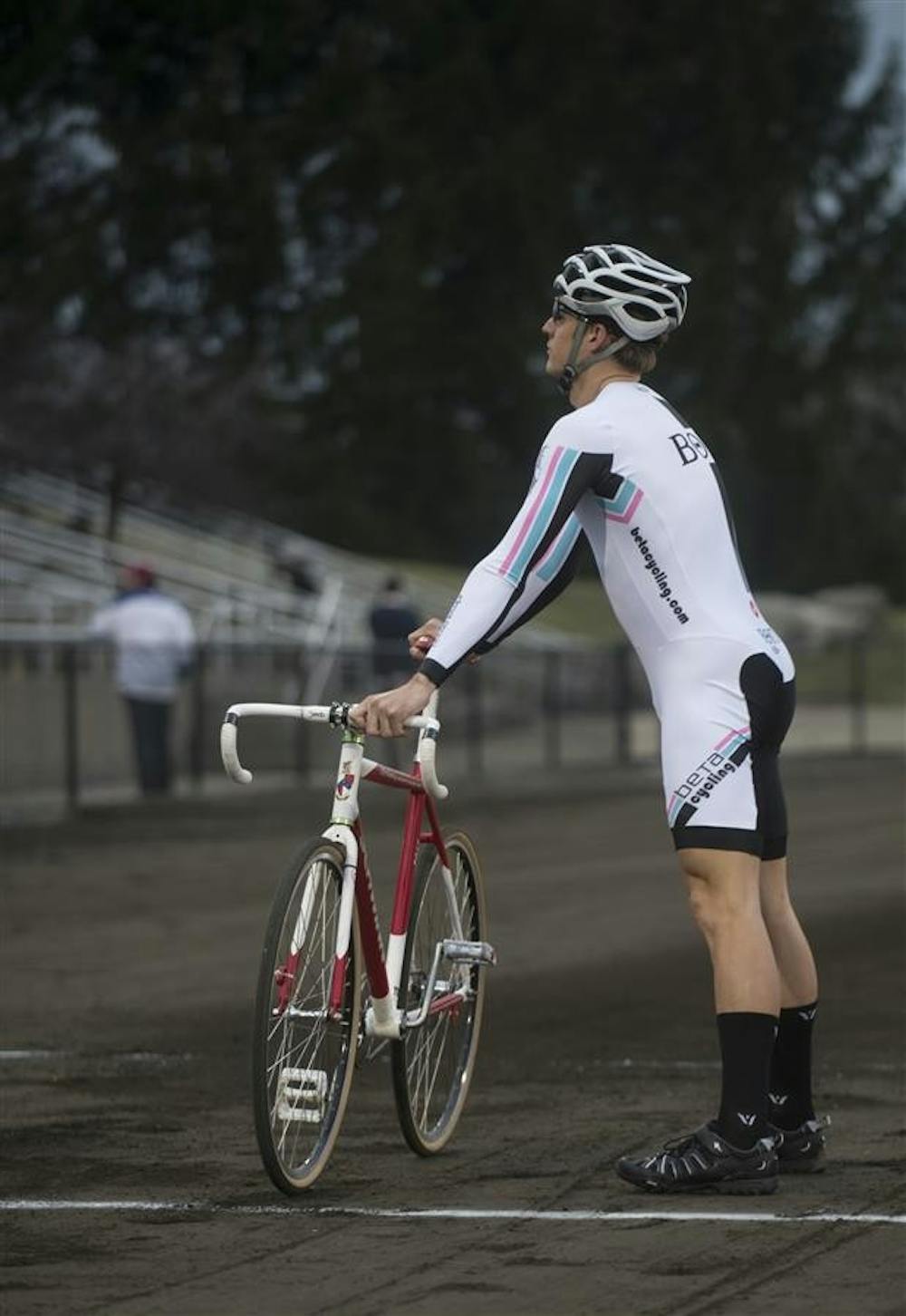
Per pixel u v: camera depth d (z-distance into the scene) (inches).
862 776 2374.5
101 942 1120.8
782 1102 587.2
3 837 1664.6
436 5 4913.9
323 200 4798.2
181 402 3949.3
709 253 5255.9
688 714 567.8
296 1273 482.9
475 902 647.1
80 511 3444.9
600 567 580.1
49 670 1926.7
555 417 5132.9
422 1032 609.0
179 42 4813.0
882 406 6038.4
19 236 4704.7
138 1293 467.5
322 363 4985.2
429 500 5142.7
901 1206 544.4
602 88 5103.3
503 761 2486.5
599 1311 450.3
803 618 4126.5
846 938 1127.6
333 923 570.3
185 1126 655.8
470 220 4950.8
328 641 2721.5
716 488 575.2
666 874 1438.2
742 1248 501.4
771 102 5369.1
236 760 567.8
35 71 4650.6
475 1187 569.0
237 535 3688.5
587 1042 820.6
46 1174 587.2
